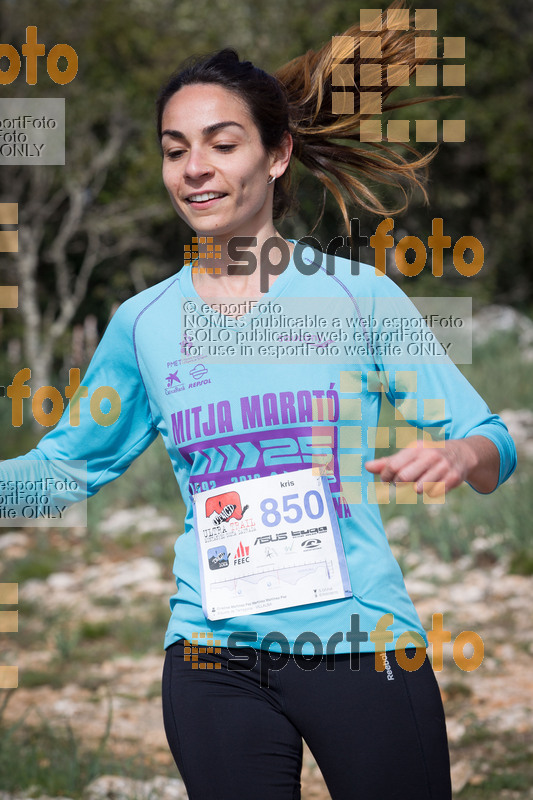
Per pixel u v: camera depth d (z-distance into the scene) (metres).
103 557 8.67
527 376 12.82
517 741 4.95
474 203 19.34
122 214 15.62
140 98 15.27
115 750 4.96
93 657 6.54
